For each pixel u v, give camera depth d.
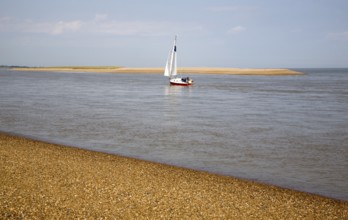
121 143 26.17
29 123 34.16
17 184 14.38
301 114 42.12
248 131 31.20
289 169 20.00
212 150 24.30
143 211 12.14
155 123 35.12
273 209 13.21
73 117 38.31
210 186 15.87
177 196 14.00
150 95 68.00
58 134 29.20
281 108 48.06
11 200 12.36
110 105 50.19
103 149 24.23
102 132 30.25
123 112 42.91
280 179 18.19
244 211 12.77
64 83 104.88
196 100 58.78
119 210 12.10
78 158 20.30
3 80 119.75
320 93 73.56
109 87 89.19
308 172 19.48
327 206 13.99
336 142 26.98
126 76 176.25
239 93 73.56
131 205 12.65
